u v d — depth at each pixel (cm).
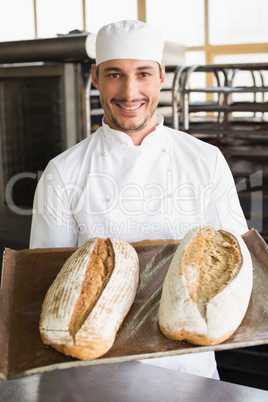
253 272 110
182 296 91
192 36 590
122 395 94
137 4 591
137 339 93
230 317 89
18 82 341
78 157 132
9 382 98
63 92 322
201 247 108
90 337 86
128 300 99
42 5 622
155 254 121
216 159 133
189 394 94
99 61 121
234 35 572
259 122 369
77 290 95
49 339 88
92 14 606
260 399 92
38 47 302
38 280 111
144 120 124
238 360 255
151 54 117
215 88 284
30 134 348
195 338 88
